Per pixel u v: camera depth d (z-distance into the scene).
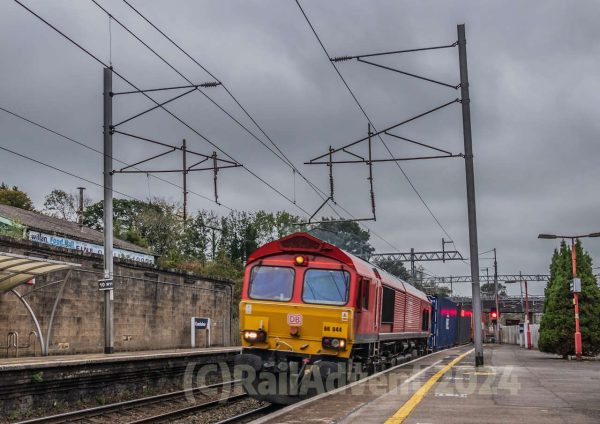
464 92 22.03
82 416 15.92
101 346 27.67
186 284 35.44
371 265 20.88
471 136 22.05
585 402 12.72
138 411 17.73
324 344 16.56
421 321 31.47
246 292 17.34
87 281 26.94
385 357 23.23
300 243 17.42
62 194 69.50
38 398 16.61
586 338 31.70
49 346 24.61
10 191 65.88
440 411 11.42
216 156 23.14
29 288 23.75
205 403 18.61
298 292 16.97
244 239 73.25
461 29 22.23
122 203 69.19
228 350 27.25
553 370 21.97
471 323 66.25
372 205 22.91
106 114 24.02
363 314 17.83
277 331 16.91
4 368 15.27
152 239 63.25
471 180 22.05
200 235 74.38
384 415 10.97
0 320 22.36
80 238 35.06
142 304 31.17
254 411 16.45
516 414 11.05
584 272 32.62
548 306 33.28
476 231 22.16
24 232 30.62
